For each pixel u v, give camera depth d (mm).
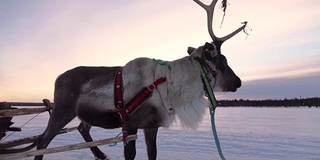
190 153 2773
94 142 1594
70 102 1880
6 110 1688
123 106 1752
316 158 2537
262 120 7102
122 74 1818
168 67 1822
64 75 1935
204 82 1843
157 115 1776
